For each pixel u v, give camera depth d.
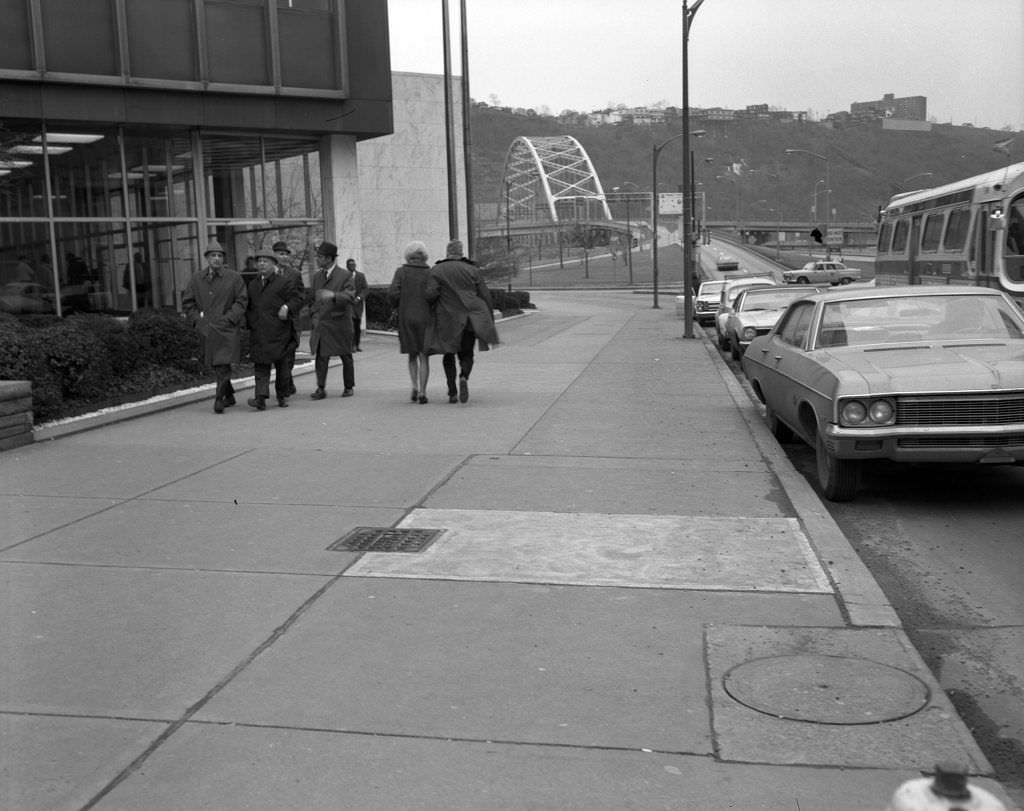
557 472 8.89
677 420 11.80
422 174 44.88
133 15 20.14
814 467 9.99
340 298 13.59
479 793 3.64
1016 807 3.62
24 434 10.41
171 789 3.70
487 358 20.31
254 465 9.32
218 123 21.47
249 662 4.82
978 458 7.64
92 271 20.72
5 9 18.86
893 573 6.50
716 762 3.84
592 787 3.68
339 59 22.64
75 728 4.18
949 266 18.86
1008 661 5.01
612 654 4.87
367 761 3.88
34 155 19.91
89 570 6.25
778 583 5.83
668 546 6.58
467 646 4.99
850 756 3.87
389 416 12.12
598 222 195.12
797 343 9.92
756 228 179.12
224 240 22.77
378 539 6.86
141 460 9.59
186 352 14.88
